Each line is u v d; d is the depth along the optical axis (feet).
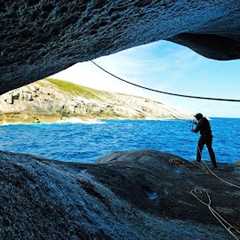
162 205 32.42
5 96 396.78
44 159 33.47
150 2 16.93
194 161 57.93
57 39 16.08
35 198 14.21
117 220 21.30
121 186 32.71
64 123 419.54
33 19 13.12
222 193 38.73
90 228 16.16
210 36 49.83
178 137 272.10
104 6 15.05
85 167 35.42
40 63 18.66
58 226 13.69
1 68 16.57
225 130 484.33
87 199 20.83
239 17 35.29
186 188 39.22
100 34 18.63
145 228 23.20
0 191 12.42
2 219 10.88
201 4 22.13
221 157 158.61
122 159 52.80
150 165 46.32
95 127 372.17
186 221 29.50
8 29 13.01
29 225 11.83
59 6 13.06
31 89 435.12
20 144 194.08
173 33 28.73
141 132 320.50
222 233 27.45
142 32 22.52
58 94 471.21
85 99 546.67
